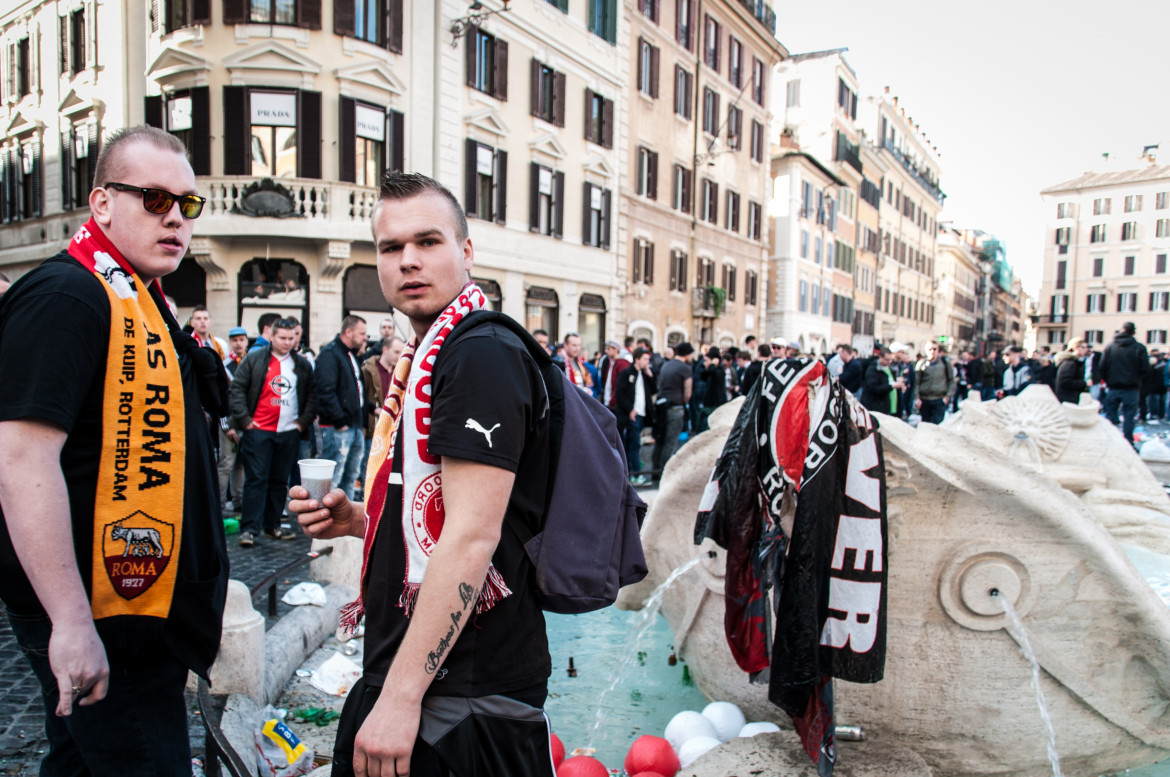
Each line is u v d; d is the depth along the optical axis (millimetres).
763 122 37250
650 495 6465
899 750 2922
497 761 1528
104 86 19344
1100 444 6027
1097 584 3014
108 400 1743
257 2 16906
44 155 21703
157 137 1923
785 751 2865
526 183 22141
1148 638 3000
